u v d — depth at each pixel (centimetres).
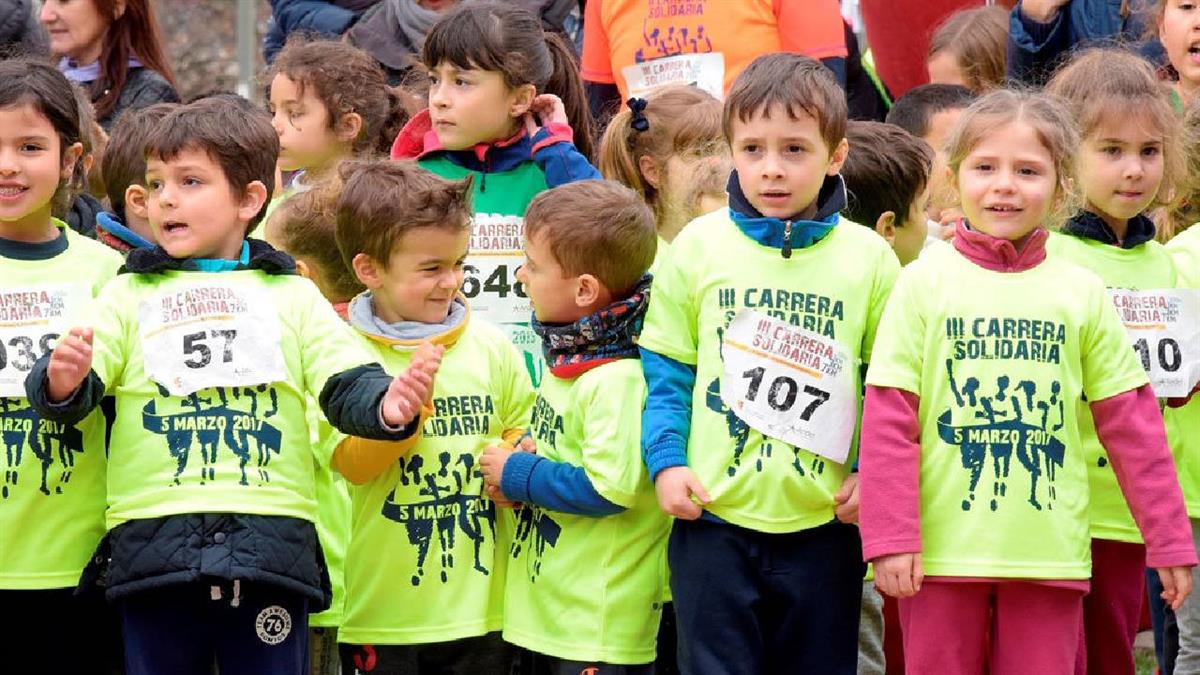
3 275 1434
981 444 1325
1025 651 1325
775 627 1392
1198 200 1691
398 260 1441
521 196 1759
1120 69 1523
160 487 1327
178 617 1338
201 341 1349
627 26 2159
